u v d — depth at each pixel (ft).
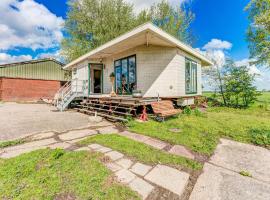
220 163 10.10
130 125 18.57
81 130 17.25
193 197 6.87
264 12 37.01
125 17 64.08
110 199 6.40
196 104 36.81
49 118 24.22
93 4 62.54
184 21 66.49
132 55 30.17
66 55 68.39
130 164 9.43
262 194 7.05
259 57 41.45
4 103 54.44
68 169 8.45
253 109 36.73
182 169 9.16
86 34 67.67
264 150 12.22
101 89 39.42
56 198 6.44
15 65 60.18
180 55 28.94
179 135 15.20
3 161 9.66
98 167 8.70
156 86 28.22
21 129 17.62
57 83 71.31
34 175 7.95
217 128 17.76
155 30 21.15
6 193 6.66
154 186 7.44
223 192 7.19
